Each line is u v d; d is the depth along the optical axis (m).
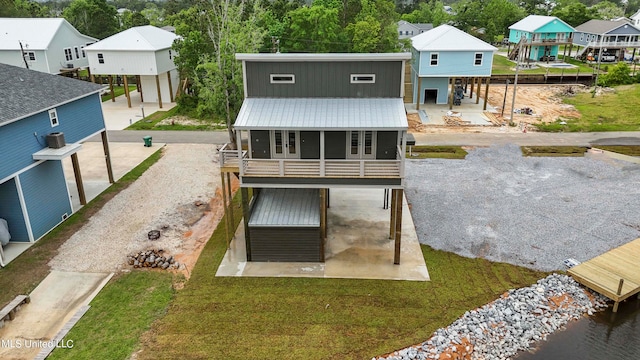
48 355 13.97
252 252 18.92
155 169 29.47
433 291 17.14
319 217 18.98
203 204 24.55
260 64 18.98
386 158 19.08
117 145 34.44
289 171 18.00
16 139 19.25
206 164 30.38
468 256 19.48
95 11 65.19
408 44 49.72
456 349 14.52
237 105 31.03
